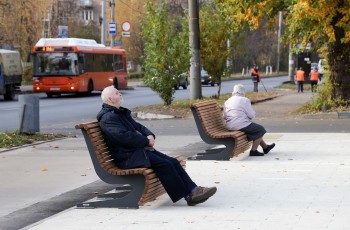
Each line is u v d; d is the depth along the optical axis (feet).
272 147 101.24
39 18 430.61
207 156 95.09
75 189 77.51
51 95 313.73
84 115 200.54
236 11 180.14
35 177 86.74
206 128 93.91
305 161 92.89
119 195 68.23
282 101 241.35
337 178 79.10
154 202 68.28
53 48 307.99
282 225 56.85
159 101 275.80
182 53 196.34
